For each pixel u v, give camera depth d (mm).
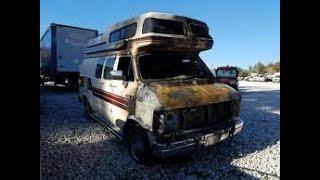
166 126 3900
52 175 4039
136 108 4410
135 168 4324
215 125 4422
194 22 5055
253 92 19875
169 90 4242
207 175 4059
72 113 9102
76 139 5984
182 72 5309
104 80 6074
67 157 4816
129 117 4539
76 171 4199
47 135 6277
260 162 4562
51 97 13516
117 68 5379
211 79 5367
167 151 3902
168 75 5055
